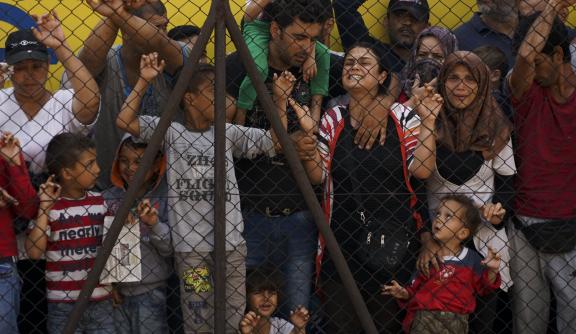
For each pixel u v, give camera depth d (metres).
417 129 19.52
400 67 22.05
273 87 18.92
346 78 19.55
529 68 19.62
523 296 20.17
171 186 18.62
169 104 16.70
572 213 19.75
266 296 19.05
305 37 19.75
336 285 19.42
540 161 19.84
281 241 19.59
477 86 19.41
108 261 18.20
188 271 18.58
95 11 18.80
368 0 22.56
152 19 20.03
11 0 21.41
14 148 17.62
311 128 18.92
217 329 16.97
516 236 20.09
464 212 19.28
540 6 21.45
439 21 21.56
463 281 19.33
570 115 19.80
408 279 19.55
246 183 19.50
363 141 19.45
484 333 19.80
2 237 17.81
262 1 20.28
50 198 17.98
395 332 19.73
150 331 18.77
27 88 19.17
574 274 19.77
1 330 17.72
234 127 19.16
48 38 18.36
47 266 18.30
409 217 19.39
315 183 19.42
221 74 16.88
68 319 16.64
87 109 18.75
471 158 19.59
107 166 19.73
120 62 19.89
